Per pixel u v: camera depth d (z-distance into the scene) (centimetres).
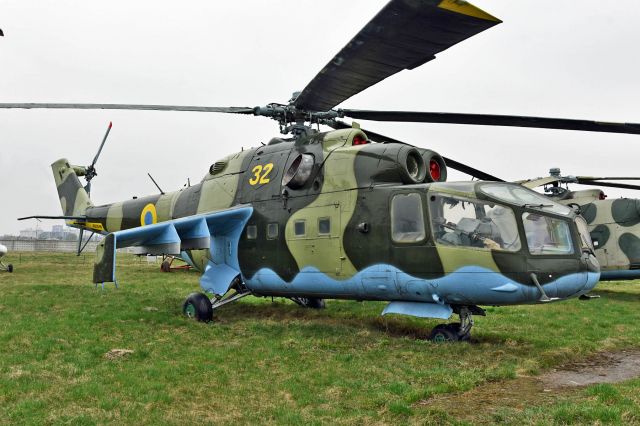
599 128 844
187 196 1264
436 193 807
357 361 694
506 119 857
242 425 459
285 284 986
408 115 926
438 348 766
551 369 690
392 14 568
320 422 462
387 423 460
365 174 890
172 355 717
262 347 771
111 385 568
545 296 733
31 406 494
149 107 962
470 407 510
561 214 772
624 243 1605
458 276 765
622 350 827
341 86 838
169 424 457
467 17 545
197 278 2047
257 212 1041
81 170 1914
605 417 458
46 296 1330
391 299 860
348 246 882
